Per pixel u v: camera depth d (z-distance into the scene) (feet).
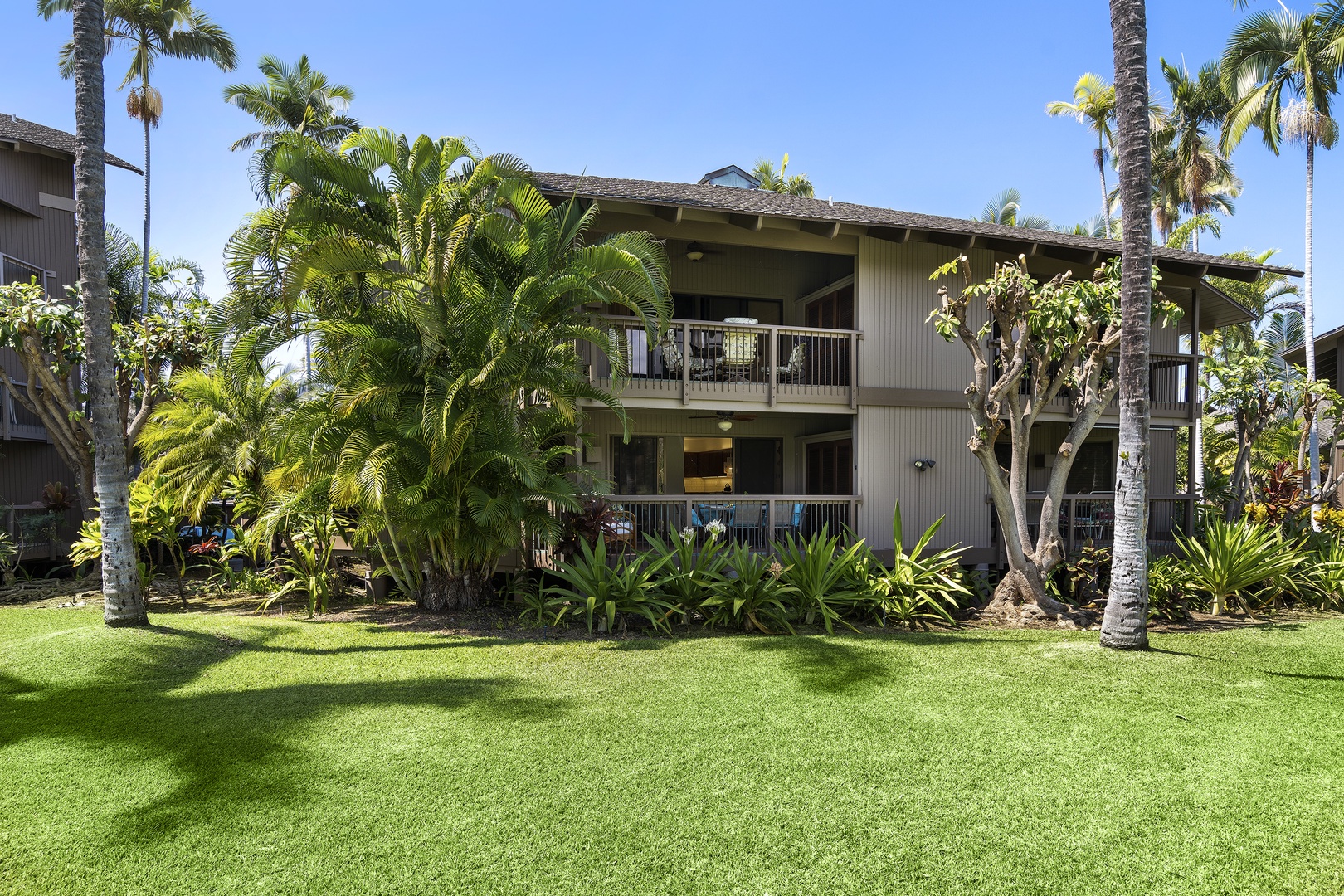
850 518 42.91
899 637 28.60
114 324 44.29
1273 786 14.60
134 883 11.03
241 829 12.59
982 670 23.18
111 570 26.40
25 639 25.93
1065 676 22.44
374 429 30.27
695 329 43.04
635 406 39.42
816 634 29.30
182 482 36.88
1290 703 19.92
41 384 42.75
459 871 11.39
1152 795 14.21
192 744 16.39
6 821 12.85
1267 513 46.09
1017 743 16.88
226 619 30.91
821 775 14.99
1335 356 72.84
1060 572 39.93
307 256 27.89
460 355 29.48
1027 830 12.82
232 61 80.69
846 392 43.32
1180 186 94.84
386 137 30.53
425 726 17.69
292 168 28.99
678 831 12.66
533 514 31.50
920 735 17.31
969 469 45.47
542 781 14.61
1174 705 19.66
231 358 29.89
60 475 56.34
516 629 29.63
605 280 31.71
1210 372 50.96
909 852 12.09
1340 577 36.96
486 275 31.76
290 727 17.54
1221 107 90.22
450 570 33.42
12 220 52.16
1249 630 30.63
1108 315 30.17
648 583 30.48
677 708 19.20
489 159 30.48
